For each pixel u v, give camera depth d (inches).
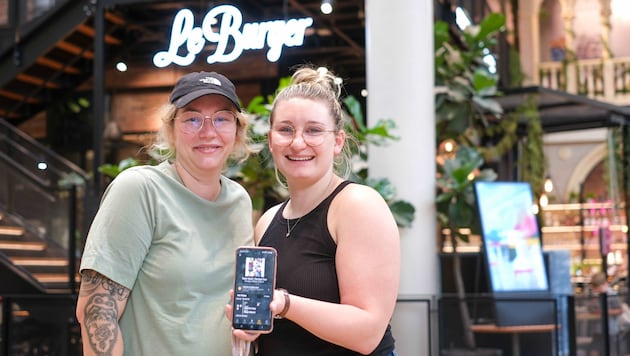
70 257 299.6
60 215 309.9
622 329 246.8
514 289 243.8
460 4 371.9
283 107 86.2
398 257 83.8
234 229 91.7
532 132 343.3
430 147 252.2
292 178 86.1
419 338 219.3
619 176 428.8
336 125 87.4
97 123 360.8
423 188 249.0
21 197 314.3
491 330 218.8
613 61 602.2
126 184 86.2
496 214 249.4
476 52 302.0
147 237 86.1
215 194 92.3
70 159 441.1
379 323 81.0
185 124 90.1
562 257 274.1
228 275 89.3
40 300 227.9
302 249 85.0
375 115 251.3
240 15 350.6
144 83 389.4
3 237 313.6
